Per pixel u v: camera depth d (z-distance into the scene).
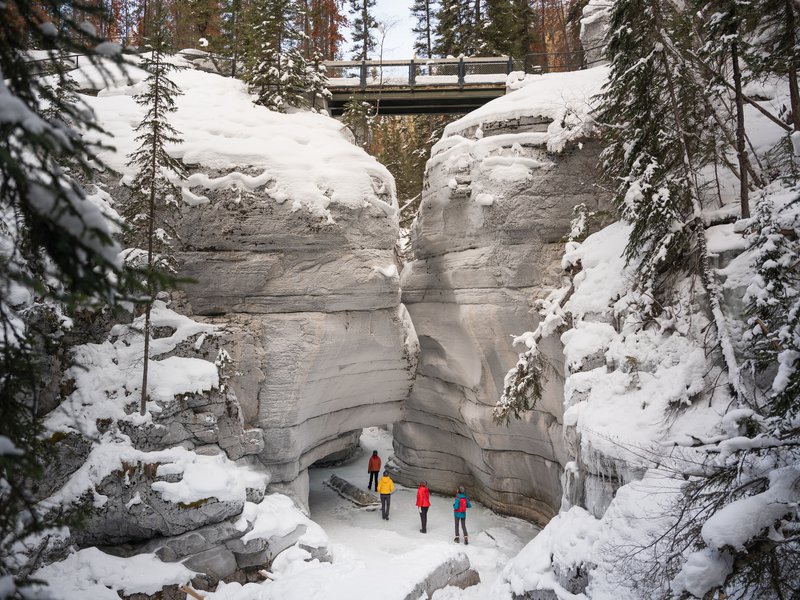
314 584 9.86
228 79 18.47
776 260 7.18
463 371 17.77
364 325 15.61
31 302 10.66
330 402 15.96
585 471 10.23
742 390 8.35
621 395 10.32
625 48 11.62
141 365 11.91
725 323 9.32
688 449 8.38
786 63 10.63
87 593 9.05
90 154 3.28
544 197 15.68
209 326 13.14
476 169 16.61
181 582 9.89
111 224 12.13
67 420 10.70
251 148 14.30
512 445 16.56
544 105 16.33
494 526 15.72
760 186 10.95
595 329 11.90
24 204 2.92
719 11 10.54
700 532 6.33
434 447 19.56
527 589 9.31
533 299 15.73
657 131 11.23
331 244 14.45
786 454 6.08
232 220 13.73
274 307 14.22
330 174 14.70
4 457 3.01
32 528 3.86
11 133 2.84
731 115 11.80
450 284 17.67
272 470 13.96
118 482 10.43
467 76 22.09
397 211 16.67
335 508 17.05
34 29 3.25
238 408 12.95
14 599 2.70
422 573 10.28
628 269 11.93
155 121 11.69
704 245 10.03
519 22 27.75
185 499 10.52
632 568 7.32
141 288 3.09
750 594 6.02
